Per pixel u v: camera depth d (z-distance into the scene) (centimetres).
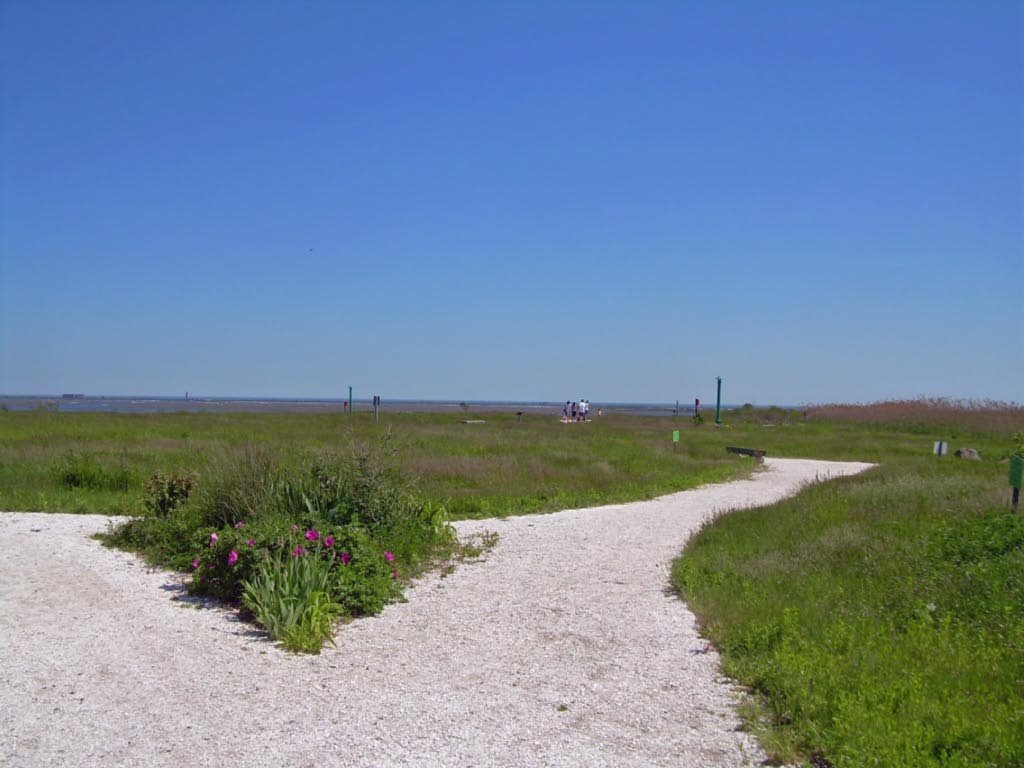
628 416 6344
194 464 1809
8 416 3741
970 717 517
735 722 556
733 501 1688
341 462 1104
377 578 858
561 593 915
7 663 646
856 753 473
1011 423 4703
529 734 533
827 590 830
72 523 1238
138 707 566
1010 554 873
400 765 485
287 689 608
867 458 2902
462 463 2034
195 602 843
